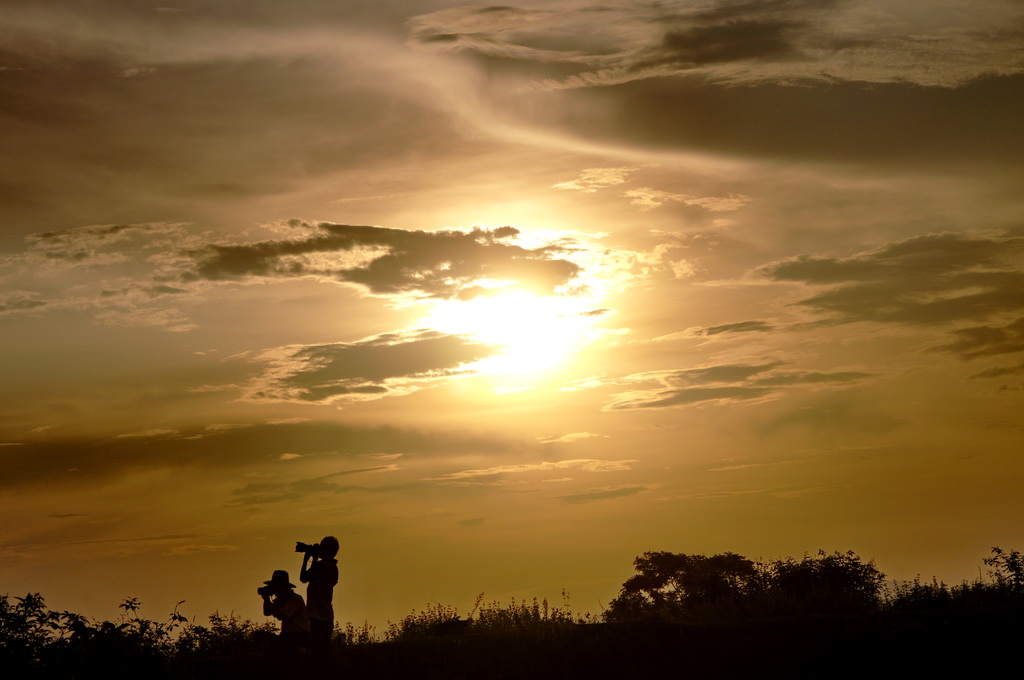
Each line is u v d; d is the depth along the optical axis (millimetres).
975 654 14492
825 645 15047
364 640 16984
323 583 14406
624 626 15859
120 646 13336
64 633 13422
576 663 14523
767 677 14094
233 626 16188
